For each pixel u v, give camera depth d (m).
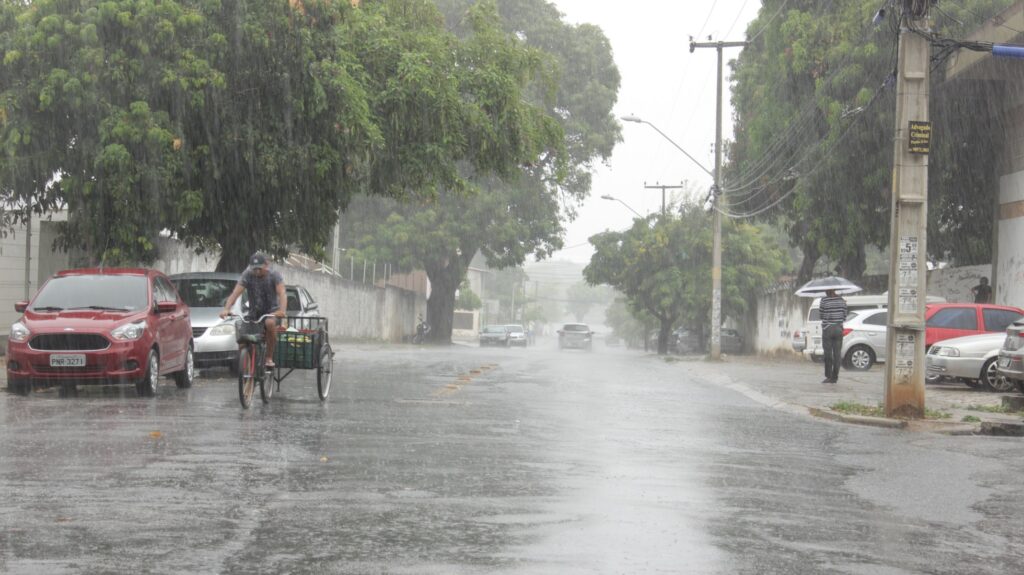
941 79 32.91
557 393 20.36
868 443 13.83
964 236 42.16
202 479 9.23
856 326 33.69
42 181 22.80
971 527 8.27
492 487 9.24
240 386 15.02
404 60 24.75
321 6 22.69
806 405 19.28
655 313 67.69
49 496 8.38
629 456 11.59
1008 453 12.99
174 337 18.23
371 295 63.94
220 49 22.03
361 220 65.06
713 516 8.30
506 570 6.41
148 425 13.01
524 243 65.88
